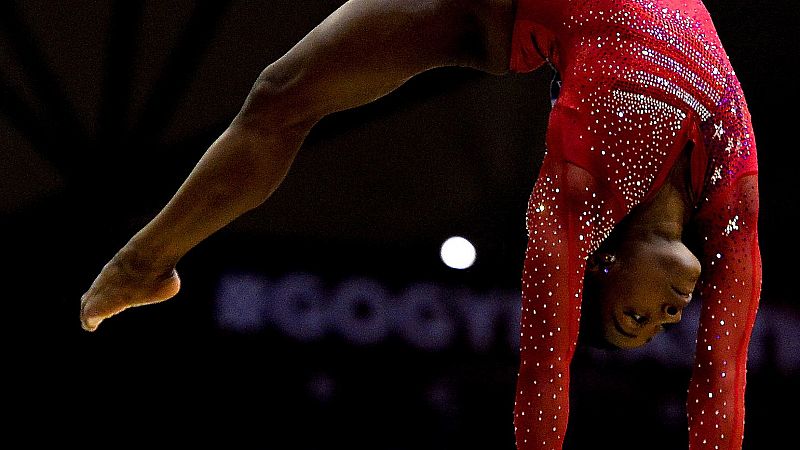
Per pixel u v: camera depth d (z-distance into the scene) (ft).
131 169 89.86
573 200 25.79
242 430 93.40
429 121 97.71
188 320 94.99
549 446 25.61
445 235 102.99
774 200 97.60
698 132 26.91
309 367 95.86
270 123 30.09
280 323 96.63
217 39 89.86
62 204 91.76
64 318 93.61
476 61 30.27
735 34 86.58
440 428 95.09
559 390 25.61
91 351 93.50
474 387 96.58
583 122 26.30
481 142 98.63
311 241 100.01
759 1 84.38
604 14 27.27
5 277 93.40
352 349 96.99
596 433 92.94
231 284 96.58
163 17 87.97
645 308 26.43
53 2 86.33
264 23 89.51
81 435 92.12
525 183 100.22
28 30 87.10
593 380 93.86
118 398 92.89
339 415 94.89
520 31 29.12
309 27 90.07
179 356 94.22
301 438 93.76
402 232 103.04
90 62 90.53
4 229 94.22
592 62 26.81
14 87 90.94
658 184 26.68
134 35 86.28
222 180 30.25
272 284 97.60
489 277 100.22
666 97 26.43
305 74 29.58
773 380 94.73
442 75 87.92
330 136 90.02
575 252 25.71
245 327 95.86
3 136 94.38
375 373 96.43
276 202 100.32
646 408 93.30
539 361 25.63
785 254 97.25
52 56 89.40
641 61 26.55
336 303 98.22
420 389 96.17
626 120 26.17
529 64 29.96
